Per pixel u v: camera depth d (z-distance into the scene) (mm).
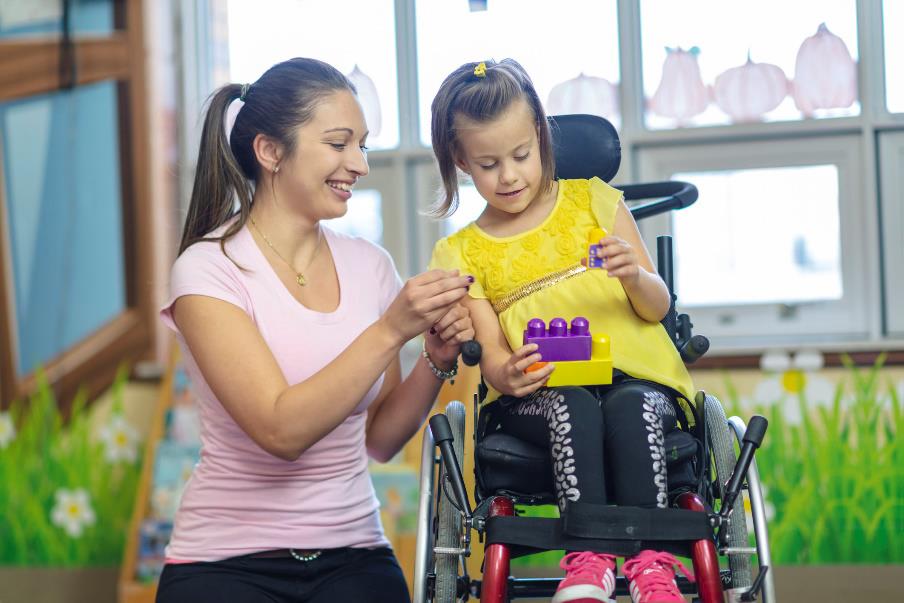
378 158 3367
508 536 1354
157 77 3463
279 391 1478
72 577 3350
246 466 1564
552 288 1613
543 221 1660
